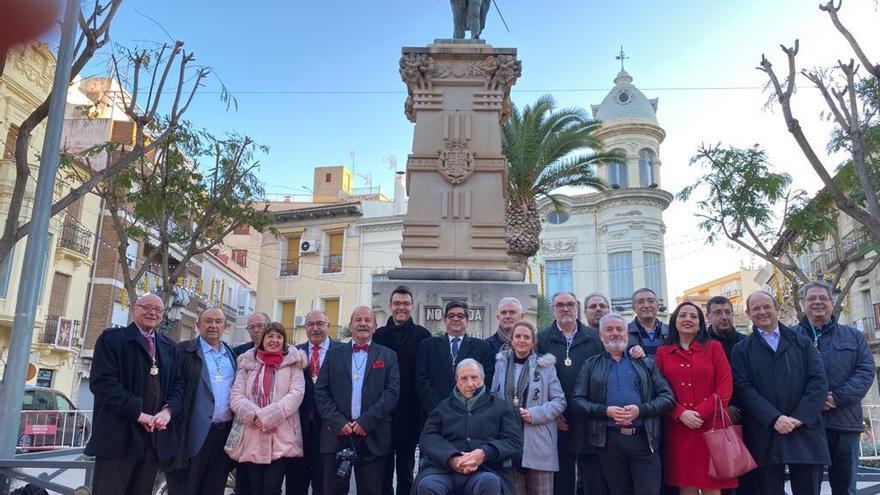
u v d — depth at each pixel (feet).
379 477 19.97
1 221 71.56
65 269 84.74
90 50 27.37
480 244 33.06
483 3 38.75
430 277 32.07
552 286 115.14
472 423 18.31
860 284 95.04
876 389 91.86
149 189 45.34
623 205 112.47
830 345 19.86
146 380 19.47
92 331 88.94
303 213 116.47
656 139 118.32
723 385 18.42
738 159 52.75
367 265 111.96
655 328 21.93
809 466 18.06
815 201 54.75
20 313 23.06
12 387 22.35
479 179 33.96
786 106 30.42
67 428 53.98
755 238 53.78
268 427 19.36
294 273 117.08
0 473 21.31
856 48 29.94
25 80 71.77
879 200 46.14
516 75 35.32
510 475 18.52
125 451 18.74
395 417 22.07
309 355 22.84
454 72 35.29
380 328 23.50
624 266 110.93
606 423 18.75
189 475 20.20
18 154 26.76
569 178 70.13
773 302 19.38
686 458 18.48
